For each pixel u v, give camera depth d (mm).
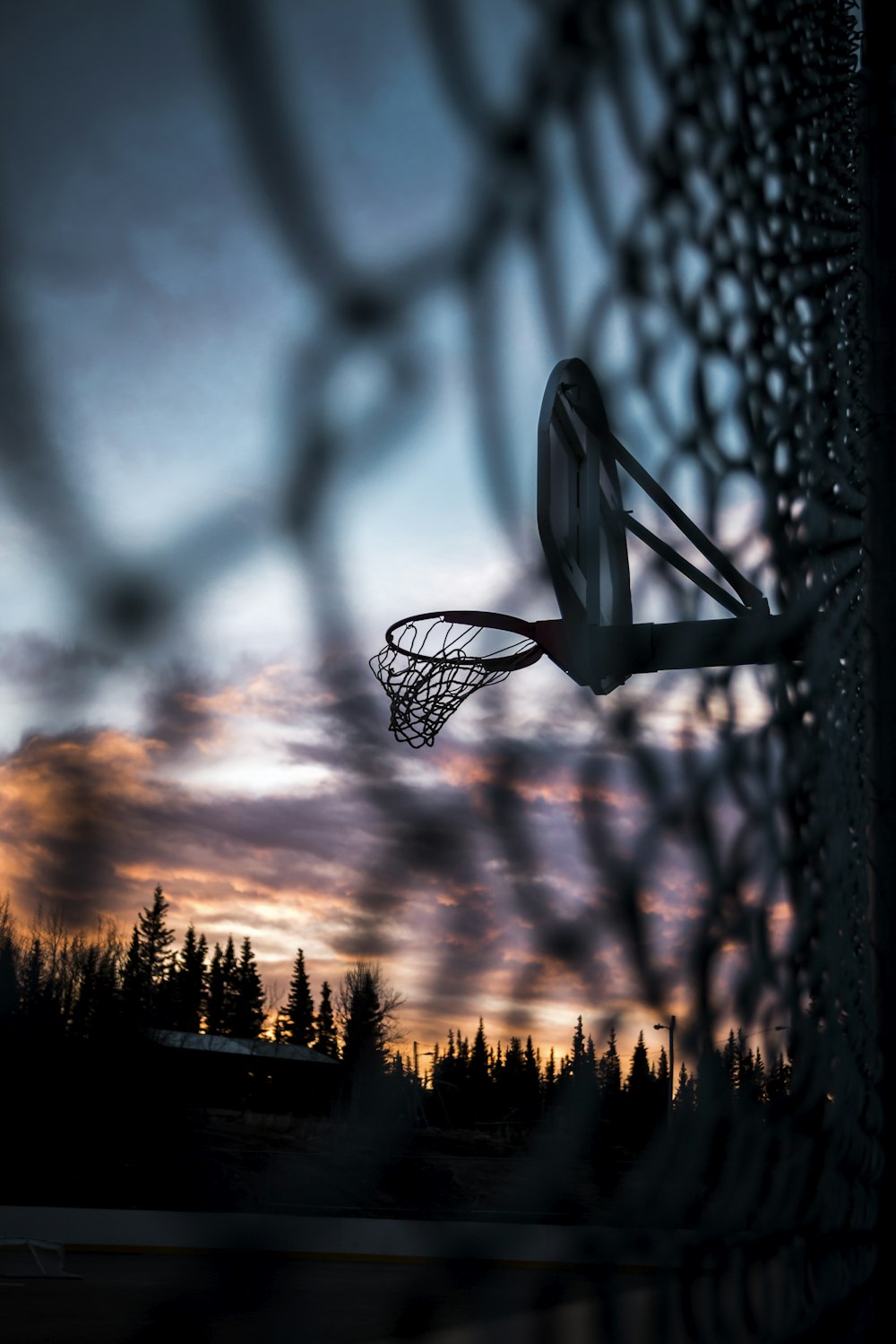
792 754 1407
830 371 1986
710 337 1144
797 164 1765
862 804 2365
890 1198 2225
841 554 2051
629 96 870
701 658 1114
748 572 1275
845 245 2326
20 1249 14711
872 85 2605
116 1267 14398
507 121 619
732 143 1262
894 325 2500
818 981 1533
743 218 1312
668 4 989
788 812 1364
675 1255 829
